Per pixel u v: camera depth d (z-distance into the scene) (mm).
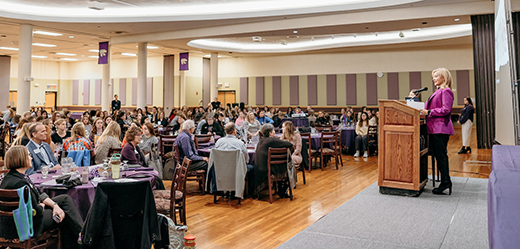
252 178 5488
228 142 5102
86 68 22297
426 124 4438
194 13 11156
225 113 13711
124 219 2512
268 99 19641
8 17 10781
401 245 2779
